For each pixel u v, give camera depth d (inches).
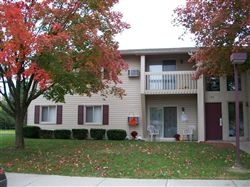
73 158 629.9
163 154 681.0
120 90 882.8
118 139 1050.1
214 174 509.7
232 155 693.3
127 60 1107.3
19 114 757.9
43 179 479.2
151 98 1114.1
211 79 1063.0
